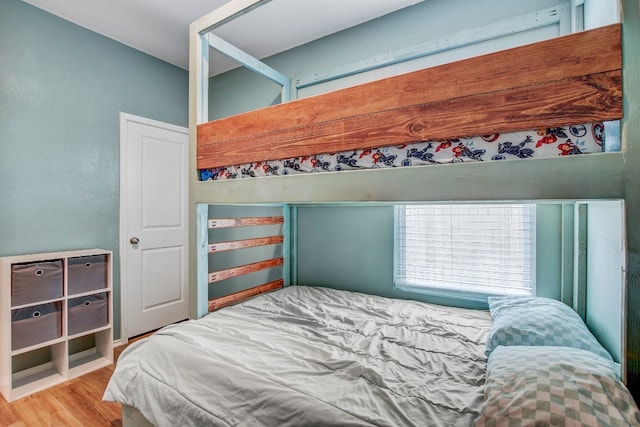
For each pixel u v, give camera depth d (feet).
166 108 10.11
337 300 7.14
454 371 3.95
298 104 4.19
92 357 8.07
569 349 3.51
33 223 7.29
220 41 6.97
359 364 3.99
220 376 3.84
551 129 2.83
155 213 9.87
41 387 6.72
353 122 3.75
